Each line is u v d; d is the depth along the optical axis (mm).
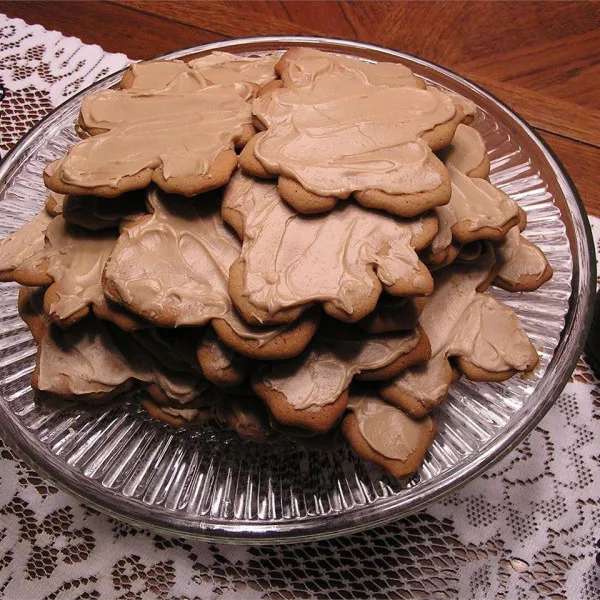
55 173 411
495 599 480
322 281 385
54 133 545
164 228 409
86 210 426
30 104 627
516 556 489
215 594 480
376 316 410
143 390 456
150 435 476
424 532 495
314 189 390
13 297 509
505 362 445
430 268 423
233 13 682
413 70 552
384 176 395
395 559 489
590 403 529
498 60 667
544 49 671
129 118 429
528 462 511
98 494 443
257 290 385
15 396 475
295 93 428
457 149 455
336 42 561
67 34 664
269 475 463
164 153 409
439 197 396
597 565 484
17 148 538
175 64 483
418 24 684
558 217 517
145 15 676
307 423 404
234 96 440
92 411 461
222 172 403
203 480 461
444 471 443
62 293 419
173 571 484
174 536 462
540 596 479
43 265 433
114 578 482
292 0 688
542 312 496
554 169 522
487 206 432
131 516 437
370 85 439
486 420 468
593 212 593
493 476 506
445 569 486
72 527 492
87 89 553
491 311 454
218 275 404
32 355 491
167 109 433
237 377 410
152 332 420
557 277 501
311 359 412
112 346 441
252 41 562
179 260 406
